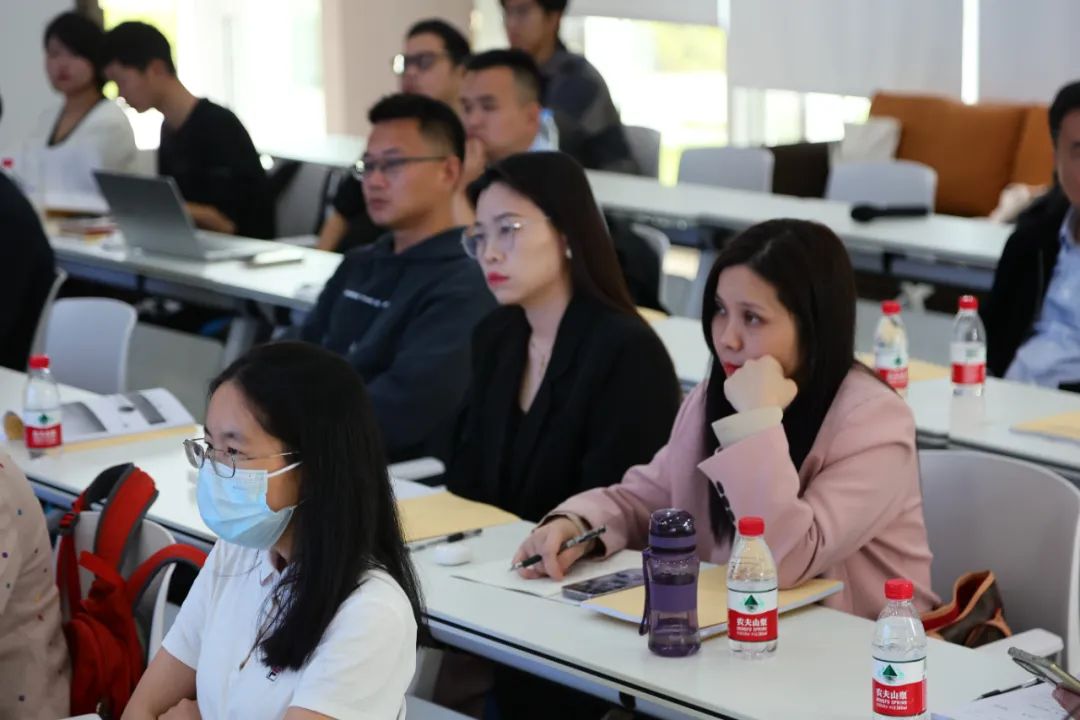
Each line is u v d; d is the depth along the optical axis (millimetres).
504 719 3133
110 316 4512
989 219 7820
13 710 2547
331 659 1983
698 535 2867
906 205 6281
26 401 3609
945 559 3078
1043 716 2086
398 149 4148
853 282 2688
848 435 2656
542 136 6090
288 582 2027
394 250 4332
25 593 2568
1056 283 4504
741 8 9383
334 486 2006
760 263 2631
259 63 10602
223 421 2018
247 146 6656
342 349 4293
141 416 3834
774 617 2369
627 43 10117
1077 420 3676
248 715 2076
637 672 2311
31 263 5004
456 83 7016
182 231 5660
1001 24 8383
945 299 6559
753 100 9578
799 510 2561
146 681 2258
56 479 3400
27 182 6785
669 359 3254
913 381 4195
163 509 3186
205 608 2227
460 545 2867
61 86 7008
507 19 7414
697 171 7309
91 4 9414
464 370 4035
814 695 2213
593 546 2855
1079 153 4230
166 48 6633
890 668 2080
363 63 10375
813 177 8469
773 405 2605
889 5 8781
